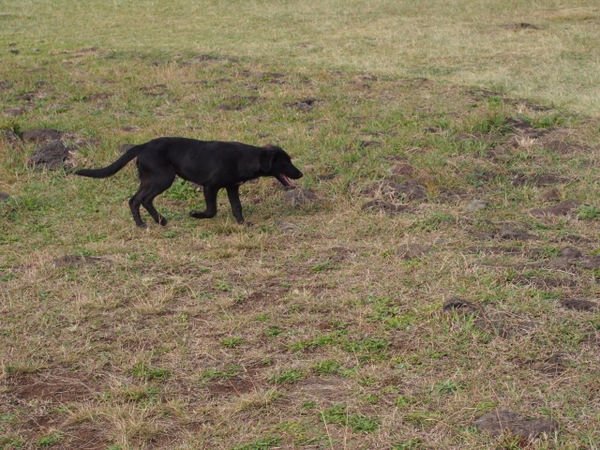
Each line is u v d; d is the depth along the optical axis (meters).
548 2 21.61
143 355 7.69
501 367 7.45
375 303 8.07
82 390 7.50
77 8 24.22
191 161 9.18
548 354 7.53
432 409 7.23
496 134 10.94
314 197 9.68
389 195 9.65
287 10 22.66
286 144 10.96
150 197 9.26
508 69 14.57
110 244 9.00
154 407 7.33
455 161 10.30
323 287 8.33
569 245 8.70
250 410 7.30
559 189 9.59
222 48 17.56
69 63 15.88
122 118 12.12
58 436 7.20
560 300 7.97
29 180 10.24
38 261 8.74
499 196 9.62
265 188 9.89
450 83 13.35
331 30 19.72
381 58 16.05
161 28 20.84
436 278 8.29
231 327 7.91
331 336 7.79
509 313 7.85
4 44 18.84
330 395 7.37
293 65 15.19
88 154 10.73
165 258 8.76
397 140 10.88
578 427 7.06
